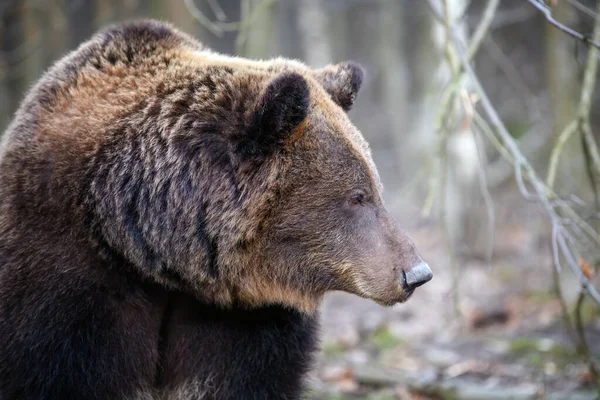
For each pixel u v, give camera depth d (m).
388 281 8.48
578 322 11.73
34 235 8.28
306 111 8.12
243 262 8.47
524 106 34.41
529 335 17.47
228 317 8.88
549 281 21.81
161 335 9.03
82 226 8.24
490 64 36.53
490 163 32.62
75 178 8.28
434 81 29.62
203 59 9.22
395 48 39.44
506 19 29.88
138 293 8.55
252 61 9.57
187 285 8.52
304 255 8.55
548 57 20.94
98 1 24.25
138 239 8.29
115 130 8.44
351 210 8.50
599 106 29.62
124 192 8.28
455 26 12.25
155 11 20.81
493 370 15.16
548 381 14.16
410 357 16.62
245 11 15.15
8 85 27.53
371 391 14.84
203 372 8.99
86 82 8.88
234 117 8.40
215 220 8.27
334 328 19.88
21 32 26.72
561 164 20.27
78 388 8.31
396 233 8.59
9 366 8.29
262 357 8.93
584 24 24.03
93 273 8.27
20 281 8.24
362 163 8.58
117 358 8.48
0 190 8.70
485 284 22.73
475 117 11.48
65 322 8.19
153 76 8.84
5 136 9.37
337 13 44.00
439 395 14.19
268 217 8.41
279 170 8.34
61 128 8.55
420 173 13.62
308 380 9.73
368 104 46.38
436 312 20.47
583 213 19.08
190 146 8.34
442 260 25.80
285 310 9.02
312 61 38.34
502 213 29.66
